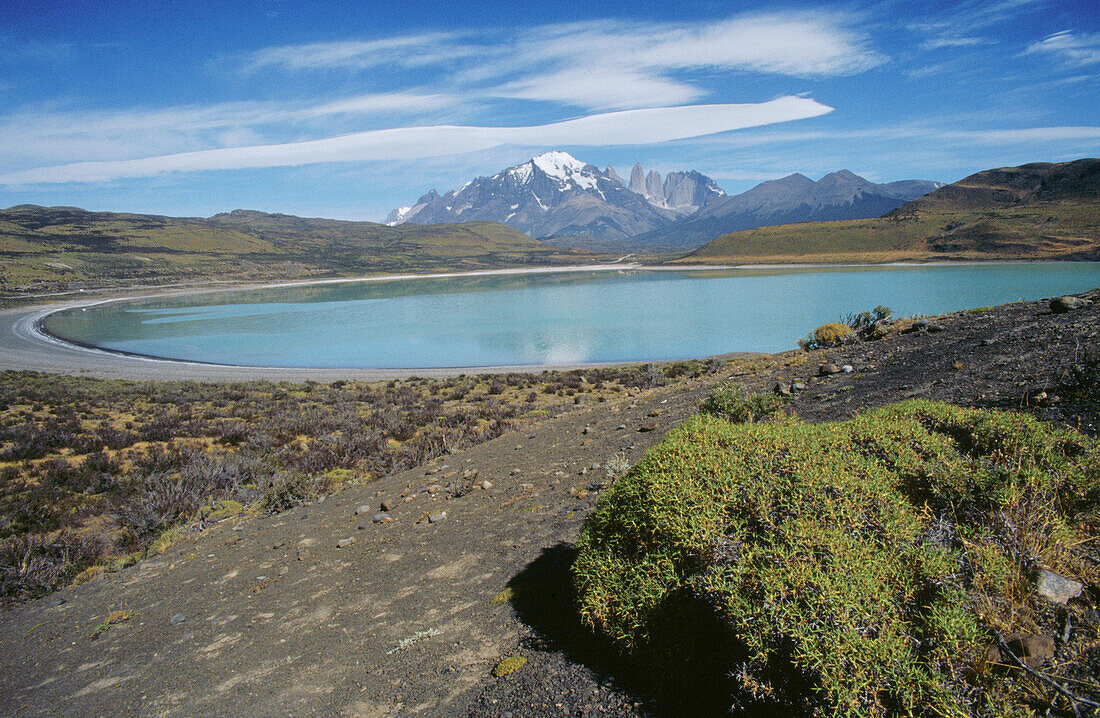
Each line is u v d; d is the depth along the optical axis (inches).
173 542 372.2
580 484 273.0
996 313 474.6
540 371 1612.9
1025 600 97.8
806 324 2453.2
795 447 132.0
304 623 191.5
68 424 819.4
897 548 104.5
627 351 2017.7
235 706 146.3
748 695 98.0
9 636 250.8
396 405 1016.9
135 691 170.1
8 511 454.3
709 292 4426.7
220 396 1198.9
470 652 145.1
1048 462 131.2
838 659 86.8
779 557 101.6
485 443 515.2
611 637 124.0
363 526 301.0
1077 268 5034.5
